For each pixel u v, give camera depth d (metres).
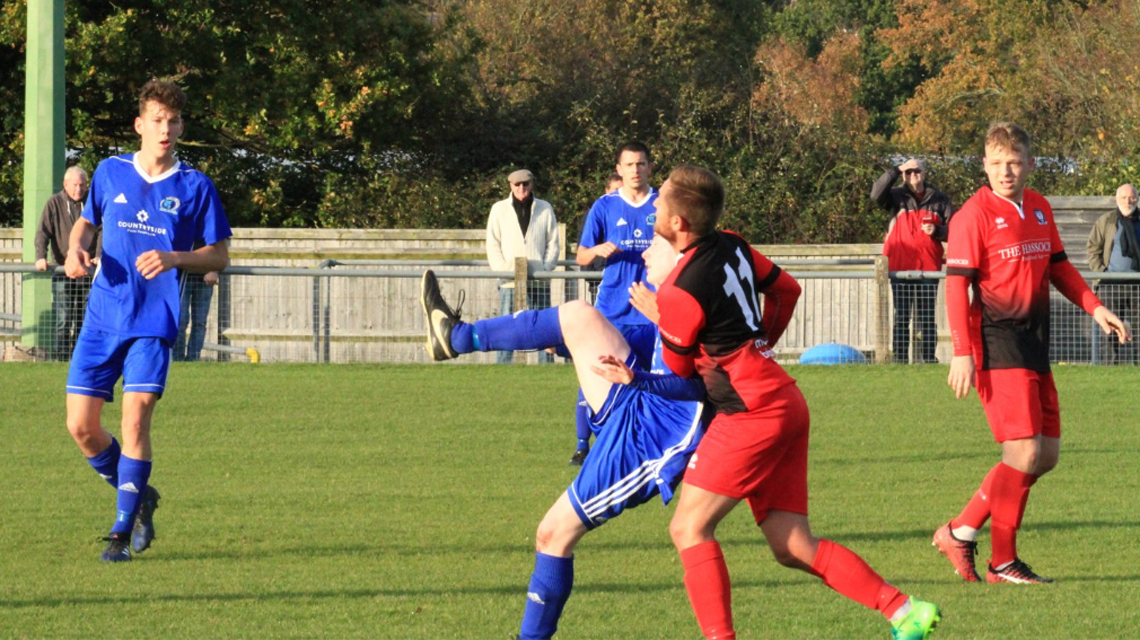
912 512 20.25
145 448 17.12
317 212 68.94
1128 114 80.75
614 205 24.33
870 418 30.53
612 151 71.38
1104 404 32.62
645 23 103.44
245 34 64.19
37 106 42.78
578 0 92.19
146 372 17.20
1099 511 20.42
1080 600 14.85
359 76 65.62
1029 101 98.00
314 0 65.88
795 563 12.12
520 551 17.34
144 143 17.88
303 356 43.47
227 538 18.11
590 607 14.34
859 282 43.62
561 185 70.88
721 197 11.87
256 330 43.50
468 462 24.73
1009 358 15.90
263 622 13.62
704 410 12.45
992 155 16.00
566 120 75.31
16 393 32.28
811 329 44.19
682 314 11.66
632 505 12.59
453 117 73.00
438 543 17.81
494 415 30.66
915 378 36.91
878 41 154.88
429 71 69.06
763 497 12.06
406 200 68.06
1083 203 51.56
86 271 17.66
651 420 12.55
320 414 30.52
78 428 17.47
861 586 11.84
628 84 77.50
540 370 38.69
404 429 28.59
